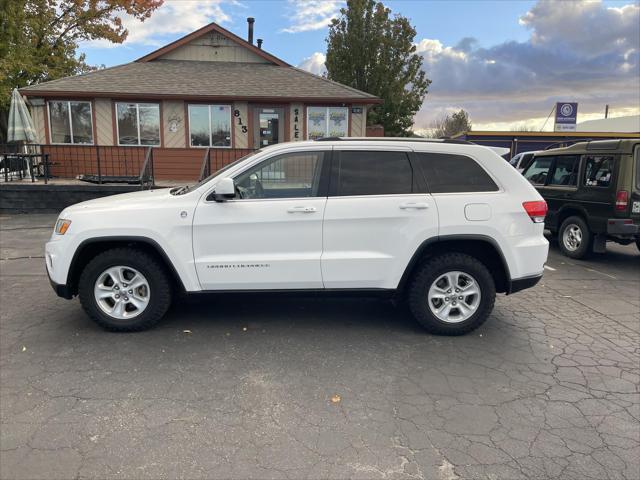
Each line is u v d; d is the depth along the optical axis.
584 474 2.56
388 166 4.41
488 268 4.65
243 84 14.76
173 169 14.56
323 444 2.79
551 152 8.88
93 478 2.46
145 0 22.23
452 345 4.27
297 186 4.39
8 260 7.32
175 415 3.05
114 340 4.24
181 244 4.23
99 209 4.29
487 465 2.62
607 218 7.37
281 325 4.69
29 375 3.56
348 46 23.20
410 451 2.73
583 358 4.02
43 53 21.59
